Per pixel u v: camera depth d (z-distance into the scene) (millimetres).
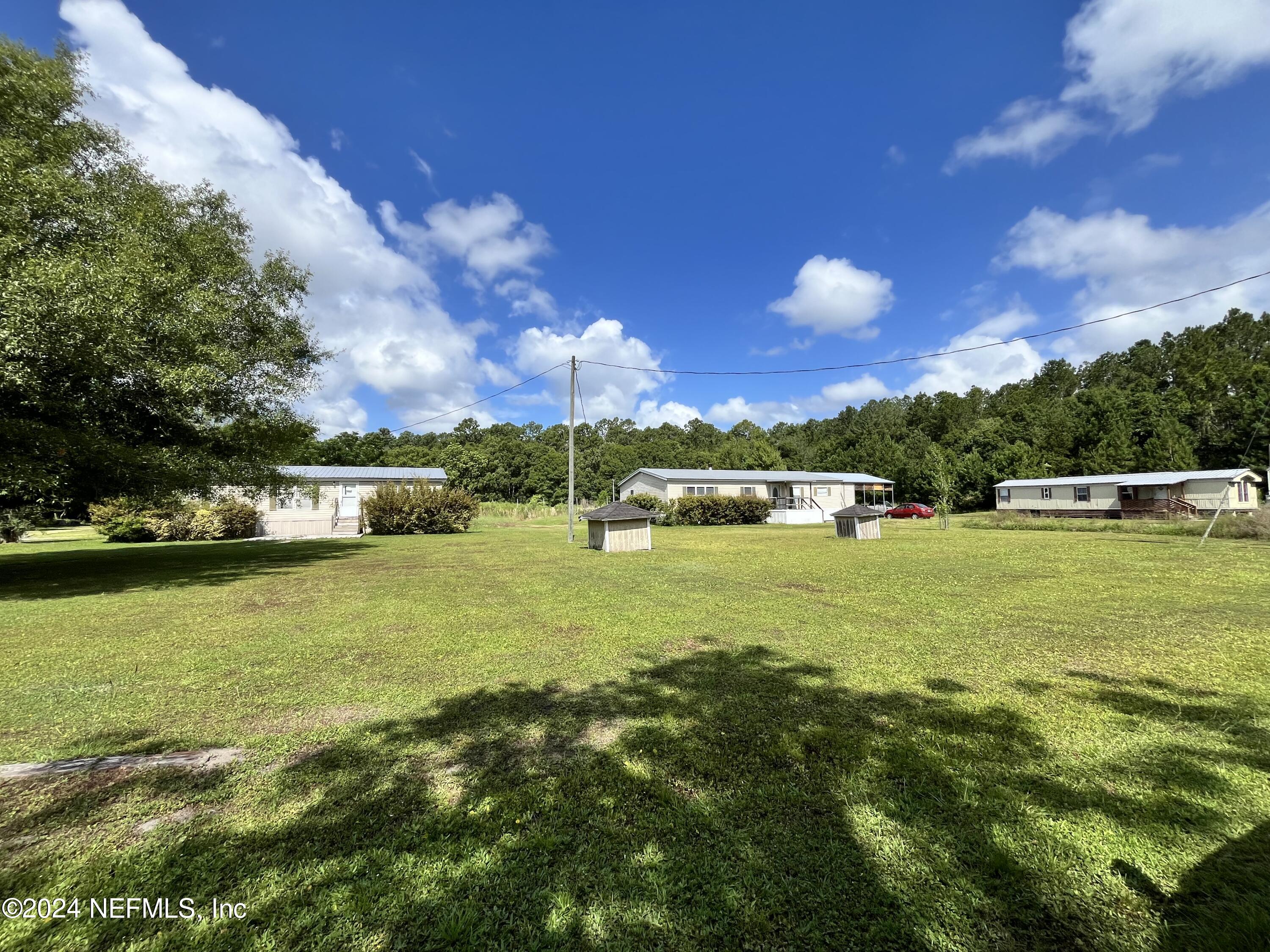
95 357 8227
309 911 1803
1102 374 59531
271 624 6027
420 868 2016
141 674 4324
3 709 3600
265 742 3100
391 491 22516
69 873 1990
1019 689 3818
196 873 1989
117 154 11367
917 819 2279
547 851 2107
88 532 28859
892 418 67625
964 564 10727
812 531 22859
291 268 13891
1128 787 2506
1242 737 3018
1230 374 39281
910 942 1663
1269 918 1678
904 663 4445
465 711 3549
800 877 1954
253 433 12789
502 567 10992
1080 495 32094
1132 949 1610
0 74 9375
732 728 3230
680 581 8977
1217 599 6941
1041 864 1991
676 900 1847
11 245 7613
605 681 4117
